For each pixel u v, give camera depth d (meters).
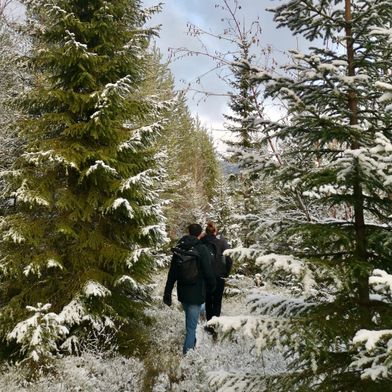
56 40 8.23
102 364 6.31
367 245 3.66
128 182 7.23
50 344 6.16
